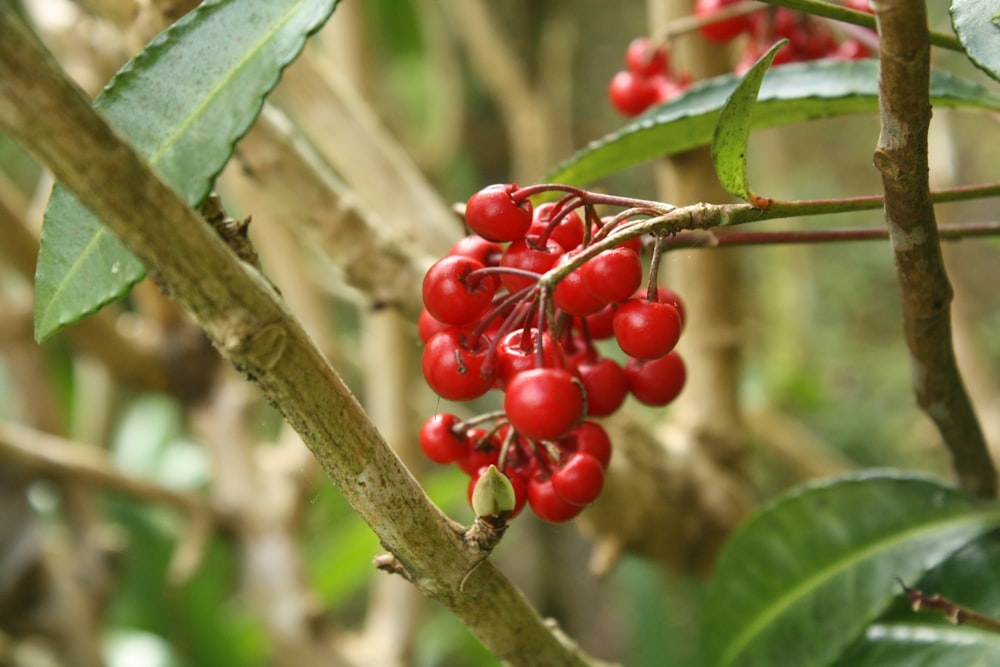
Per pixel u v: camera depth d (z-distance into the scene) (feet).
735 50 1.11
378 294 0.89
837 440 2.53
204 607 1.54
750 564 0.81
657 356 0.63
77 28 1.14
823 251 2.86
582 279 0.62
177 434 1.76
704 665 0.83
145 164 0.53
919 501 0.78
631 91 0.88
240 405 1.33
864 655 0.78
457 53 2.36
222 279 0.55
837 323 2.77
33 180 2.20
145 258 0.54
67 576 1.30
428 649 1.74
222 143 0.61
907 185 0.62
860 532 0.79
